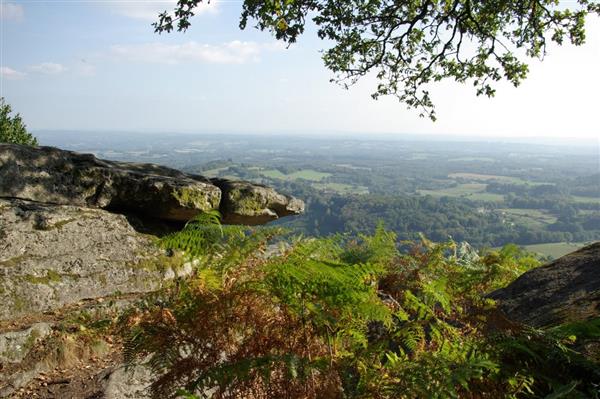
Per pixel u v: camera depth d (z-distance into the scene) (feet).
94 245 22.45
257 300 6.61
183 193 26.03
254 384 6.21
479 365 5.18
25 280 19.26
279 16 27.12
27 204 22.29
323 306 6.64
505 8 36.19
